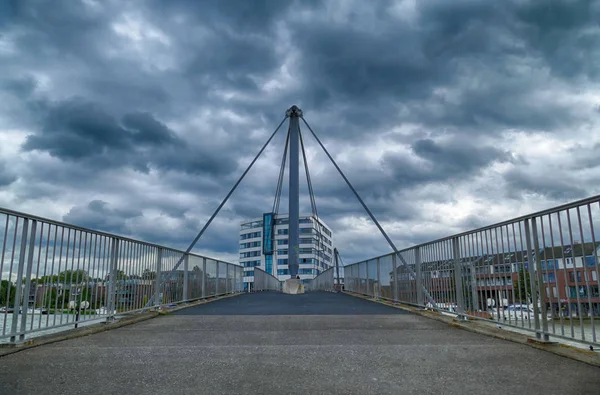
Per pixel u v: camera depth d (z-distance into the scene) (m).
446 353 5.41
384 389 3.90
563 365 4.77
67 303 7.02
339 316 10.16
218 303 15.43
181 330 7.77
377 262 16.97
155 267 11.26
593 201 4.96
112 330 7.86
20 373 4.48
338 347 5.80
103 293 8.22
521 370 4.55
